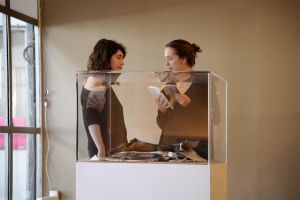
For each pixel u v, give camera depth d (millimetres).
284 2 5301
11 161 4973
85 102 2254
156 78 2215
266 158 5297
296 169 5273
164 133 2215
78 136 2260
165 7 5418
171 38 5406
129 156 2207
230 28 5340
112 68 2664
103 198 2201
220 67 5340
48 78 5617
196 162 2168
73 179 5562
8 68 4977
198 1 5371
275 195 5277
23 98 5363
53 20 5590
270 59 5312
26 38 5434
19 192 5207
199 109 2184
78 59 5562
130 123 2240
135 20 5457
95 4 5527
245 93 5320
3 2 4875
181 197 2156
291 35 5293
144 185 2180
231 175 5324
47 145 5602
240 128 5316
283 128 5285
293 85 5277
